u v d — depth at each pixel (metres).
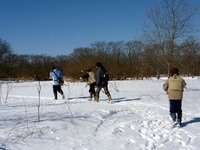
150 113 11.66
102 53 46.50
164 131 8.84
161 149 7.11
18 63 73.38
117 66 43.31
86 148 6.94
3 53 74.12
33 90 25.41
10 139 7.20
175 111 9.58
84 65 42.66
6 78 64.31
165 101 15.16
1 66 70.94
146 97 17.20
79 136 7.87
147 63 41.72
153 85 29.05
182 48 28.36
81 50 57.44
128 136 8.12
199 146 7.37
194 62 56.62
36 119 9.52
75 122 9.25
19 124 8.66
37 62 67.56
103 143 7.39
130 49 50.25
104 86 14.82
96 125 9.12
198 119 10.58
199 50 49.38
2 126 8.41
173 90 9.58
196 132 8.73
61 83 16.95
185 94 19.16
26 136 7.45
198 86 27.48
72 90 23.98
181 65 52.19
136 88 25.05
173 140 7.91
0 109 12.30
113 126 9.14
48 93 21.83
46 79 56.81
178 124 9.38
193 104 14.20
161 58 27.59
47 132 7.96
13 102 15.76
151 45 29.50
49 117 9.97
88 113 11.11
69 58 54.97
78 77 42.75
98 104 14.06
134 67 43.25
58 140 7.42
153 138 8.08
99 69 14.86
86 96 18.75
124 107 13.11
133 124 9.49
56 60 67.06
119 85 28.80
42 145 6.96
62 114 10.70
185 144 7.55
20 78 57.28
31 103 15.07
